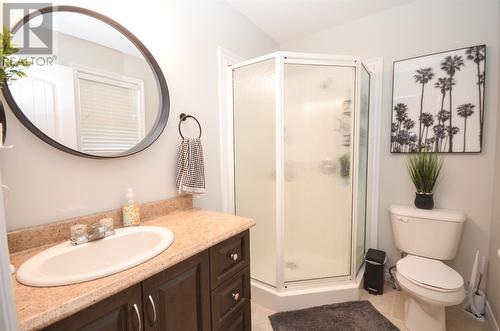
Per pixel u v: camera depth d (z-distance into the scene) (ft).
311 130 5.86
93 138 3.58
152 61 4.27
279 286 5.59
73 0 3.33
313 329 4.91
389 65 6.42
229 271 3.66
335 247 6.16
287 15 6.65
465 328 4.94
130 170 4.08
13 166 2.85
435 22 5.80
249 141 6.07
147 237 3.49
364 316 5.24
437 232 5.46
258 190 6.01
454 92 5.58
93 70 3.57
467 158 5.59
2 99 2.76
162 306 2.68
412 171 6.10
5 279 1.34
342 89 5.76
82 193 3.48
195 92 5.25
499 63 5.18
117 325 2.26
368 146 6.72
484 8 5.30
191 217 4.32
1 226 1.33
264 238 5.98
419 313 4.79
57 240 3.13
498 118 5.17
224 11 5.98
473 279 5.47
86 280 2.18
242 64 5.91
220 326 3.50
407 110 6.15
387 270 6.73
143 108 4.22
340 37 7.13
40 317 1.73
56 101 3.20
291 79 5.60
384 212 6.69
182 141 4.91
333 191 6.06
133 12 4.03
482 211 5.49
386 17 6.40
